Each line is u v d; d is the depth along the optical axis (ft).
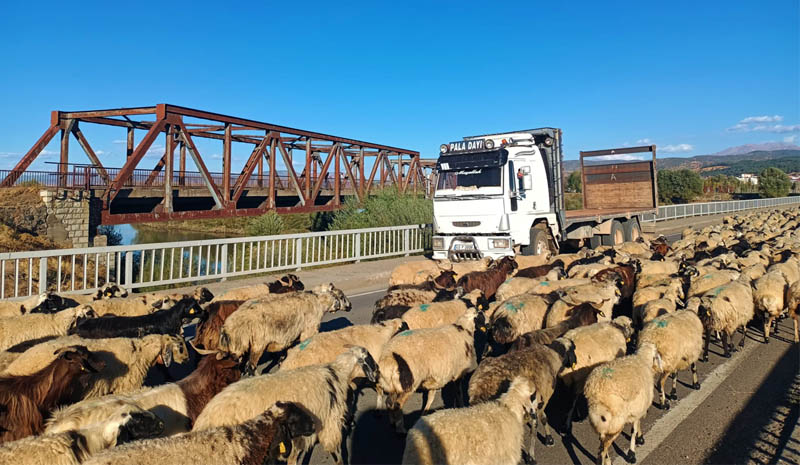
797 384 21.65
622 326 21.70
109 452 11.39
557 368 18.26
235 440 12.66
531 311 25.08
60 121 92.94
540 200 50.93
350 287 48.93
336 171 121.29
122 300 27.17
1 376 15.90
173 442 12.01
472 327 21.31
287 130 104.83
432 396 19.67
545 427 17.37
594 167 83.41
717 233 69.51
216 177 104.47
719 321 25.48
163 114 80.59
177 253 88.02
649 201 77.41
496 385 16.35
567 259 44.32
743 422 18.17
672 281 32.04
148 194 89.20
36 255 33.68
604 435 15.47
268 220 91.25
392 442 17.65
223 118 90.33
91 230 76.02
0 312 24.68
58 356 16.14
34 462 11.44
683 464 15.48
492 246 45.80
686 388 21.76
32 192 72.79
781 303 28.02
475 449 13.05
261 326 22.27
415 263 40.19
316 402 15.35
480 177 46.62
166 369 22.00
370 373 17.46
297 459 16.51
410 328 23.97
